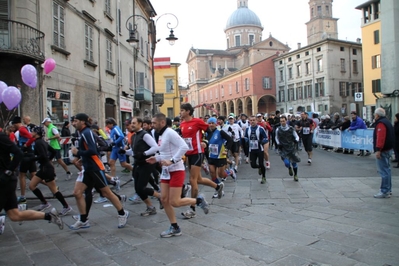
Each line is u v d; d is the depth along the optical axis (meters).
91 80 16.53
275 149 17.16
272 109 57.97
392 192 7.28
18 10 11.32
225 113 70.62
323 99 45.81
